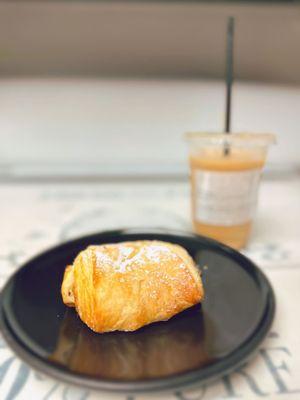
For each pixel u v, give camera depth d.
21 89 0.56
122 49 0.56
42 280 0.25
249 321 0.21
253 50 0.57
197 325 0.21
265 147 0.31
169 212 0.43
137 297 0.21
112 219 0.41
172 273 0.22
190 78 0.57
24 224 0.40
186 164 0.58
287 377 0.19
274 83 0.58
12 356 0.21
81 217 0.42
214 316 0.22
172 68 0.57
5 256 0.33
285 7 0.55
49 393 0.19
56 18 0.53
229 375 0.20
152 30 0.55
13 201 0.47
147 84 0.56
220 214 0.31
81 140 0.59
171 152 0.59
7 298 0.23
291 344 0.22
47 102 0.56
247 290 0.24
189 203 0.46
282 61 0.57
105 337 0.20
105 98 0.57
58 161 0.59
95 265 0.22
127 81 0.56
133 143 0.59
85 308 0.21
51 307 0.23
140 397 0.18
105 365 0.18
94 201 0.47
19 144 0.58
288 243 0.35
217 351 0.19
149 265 0.22
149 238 0.30
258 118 0.57
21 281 0.25
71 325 0.21
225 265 0.27
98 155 0.59
